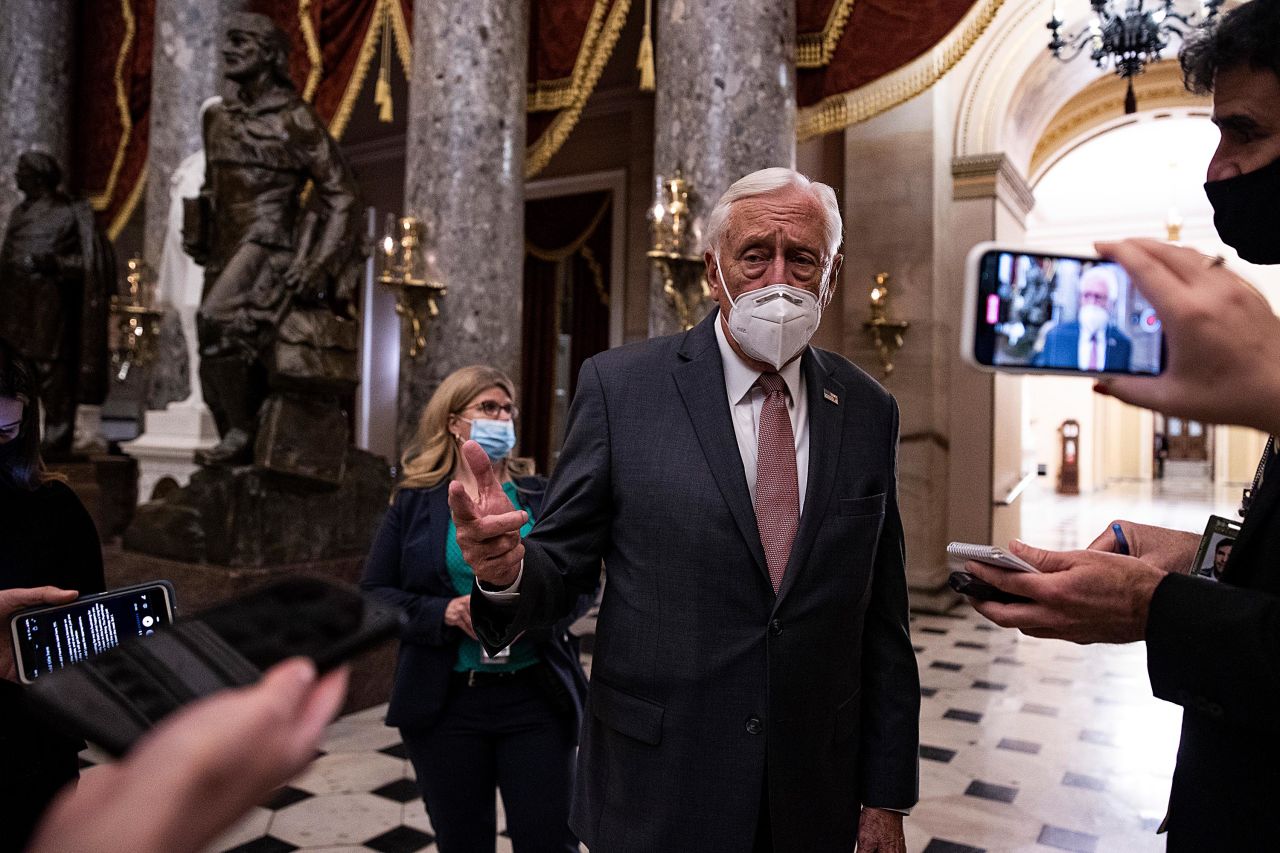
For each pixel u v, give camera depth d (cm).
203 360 528
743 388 178
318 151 545
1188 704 94
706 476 167
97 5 1055
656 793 160
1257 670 88
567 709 236
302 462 502
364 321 1348
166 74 804
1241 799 99
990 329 85
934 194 813
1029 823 367
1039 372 85
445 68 591
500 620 157
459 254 582
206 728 47
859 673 176
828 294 188
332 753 427
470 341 581
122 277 1037
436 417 271
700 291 517
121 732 58
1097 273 87
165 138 800
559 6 720
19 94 1014
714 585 163
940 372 830
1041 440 2573
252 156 537
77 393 786
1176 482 2939
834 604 165
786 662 160
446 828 236
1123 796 396
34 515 188
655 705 163
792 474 174
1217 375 70
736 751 158
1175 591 95
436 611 233
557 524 172
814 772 163
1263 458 114
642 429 175
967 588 112
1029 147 1026
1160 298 71
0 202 1005
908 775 175
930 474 807
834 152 903
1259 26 91
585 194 1185
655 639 164
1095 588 99
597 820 169
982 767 429
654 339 191
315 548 515
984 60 867
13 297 755
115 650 64
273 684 52
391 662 516
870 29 597
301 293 511
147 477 691
